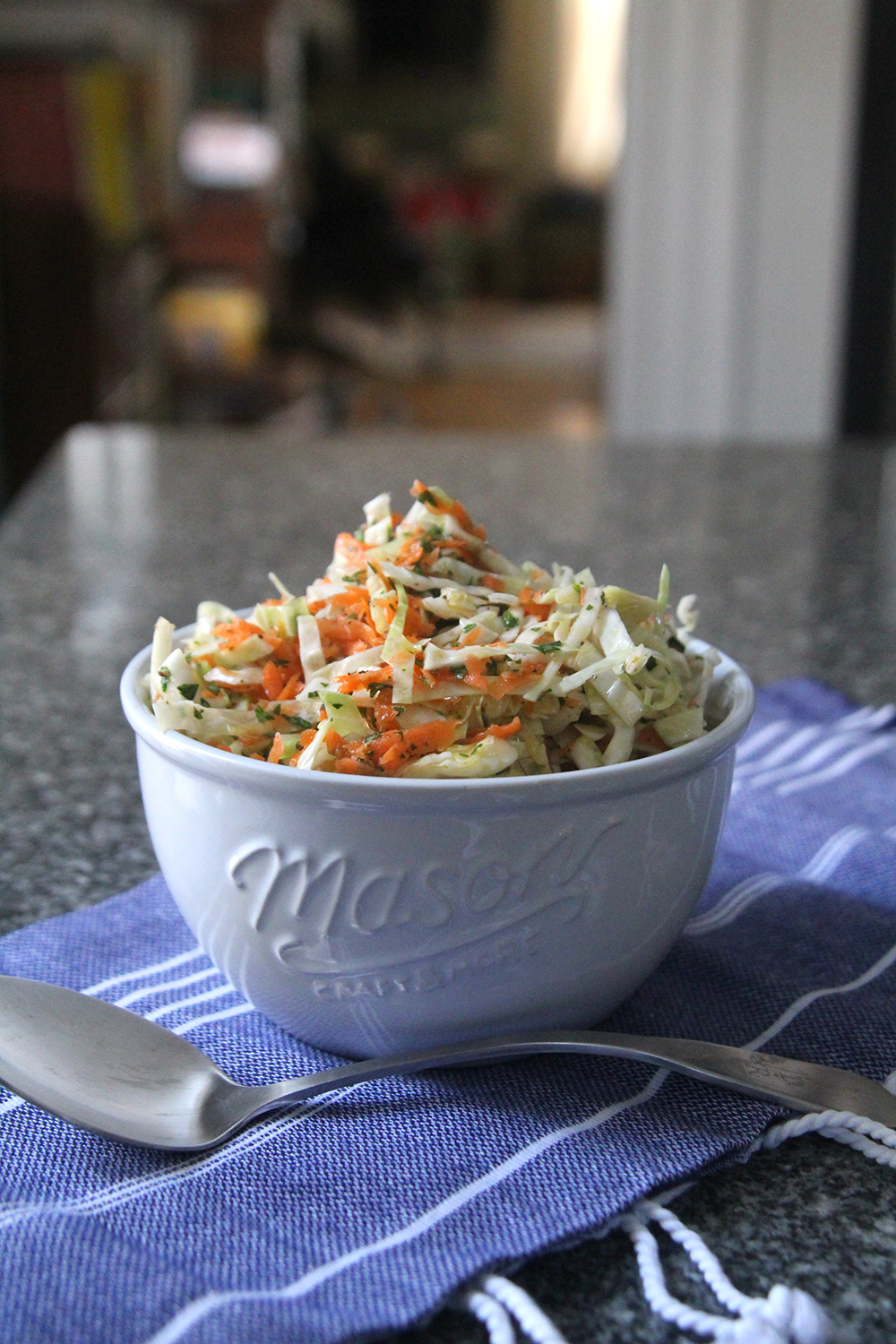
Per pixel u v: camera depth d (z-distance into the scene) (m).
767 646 0.73
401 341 4.84
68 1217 0.38
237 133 2.96
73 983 0.47
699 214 2.19
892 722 0.64
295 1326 0.35
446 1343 0.36
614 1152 0.40
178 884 0.43
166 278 2.89
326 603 0.46
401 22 6.47
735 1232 0.38
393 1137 0.41
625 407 2.32
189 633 0.48
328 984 0.42
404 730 0.42
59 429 2.12
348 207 5.09
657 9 2.09
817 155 2.12
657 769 0.40
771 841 0.55
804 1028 0.45
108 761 0.61
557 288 6.63
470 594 0.46
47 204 2.02
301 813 0.40
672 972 0.48
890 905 0.51
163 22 2.53
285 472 1.14
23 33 2.03
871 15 2.03
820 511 1.02
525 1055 0.43
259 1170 0.40
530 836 0.40
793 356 2.24
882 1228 0.38
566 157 6.71
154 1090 0.42
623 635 0.44
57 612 0.78
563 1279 0.37
